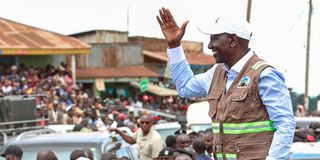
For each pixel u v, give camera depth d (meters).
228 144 4.05
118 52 39.53
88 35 42.75
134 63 40.12
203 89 4.40
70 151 8.98
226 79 4.13
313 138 10.09
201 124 16.77
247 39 4.09
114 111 24.14
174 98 39.78
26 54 30.31
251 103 3.94
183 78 4.52
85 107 26.25
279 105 3.87
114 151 9.59
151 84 41.91
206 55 47.56
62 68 32.53
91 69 38.19
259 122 3.95
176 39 4.52
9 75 28.34
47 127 14.55
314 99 38.97
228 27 4.05
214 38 4.12
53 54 31.91
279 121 3.88
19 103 14.52
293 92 37.62
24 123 14.52
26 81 28.00
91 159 8.25
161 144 10.63
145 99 36.66
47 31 34.00
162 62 43.31
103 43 38.97
